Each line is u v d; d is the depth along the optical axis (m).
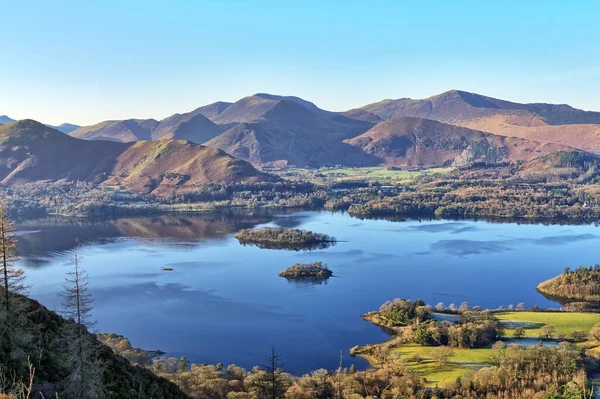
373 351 158.25
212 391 109.31
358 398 110.88
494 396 112.81
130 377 78.75
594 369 125.19
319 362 153.25
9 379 60.56
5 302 69.69
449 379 125.00
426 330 159.38
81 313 76.62
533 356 129.12
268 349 164.50
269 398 103.94
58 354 69.81
